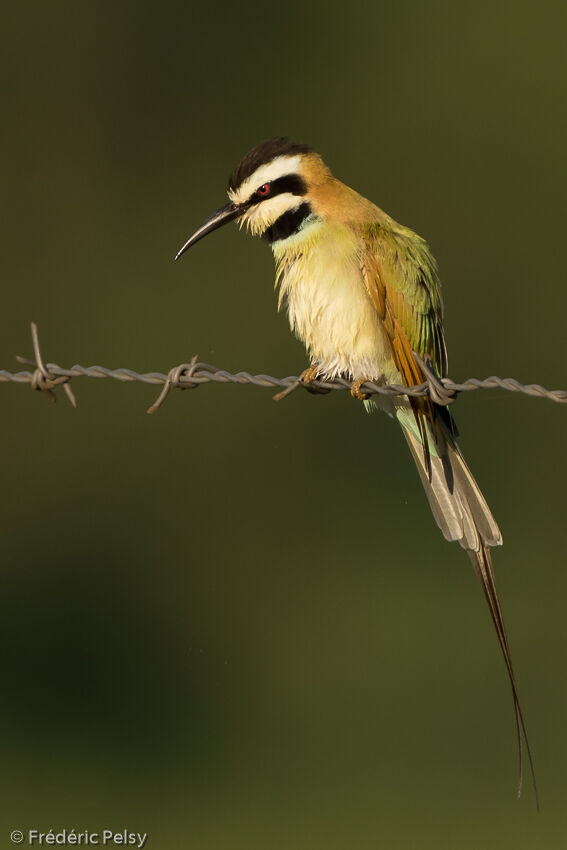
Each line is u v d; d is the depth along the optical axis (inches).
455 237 700.7
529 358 662.5
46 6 708.7
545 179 706.8
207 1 714.8
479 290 681.0
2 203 689.0
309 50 722.8
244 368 643.5
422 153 718.5
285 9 718.5
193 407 580.7
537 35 724.0
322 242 245.3
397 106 723.4
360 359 246.1
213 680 505.0
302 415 572.7
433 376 210.7
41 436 574.6
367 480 556.7
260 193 249.3
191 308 661.3
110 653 512.4
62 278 677.3
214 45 717.9
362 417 562.9
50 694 493.7
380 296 242.7
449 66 726.5
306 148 250.2
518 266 688.4
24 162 697.0
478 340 668.7
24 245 682.8
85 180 699.4
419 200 711.7
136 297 668.7
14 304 669.9
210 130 714.2
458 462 240.1
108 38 716.0
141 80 716.0
